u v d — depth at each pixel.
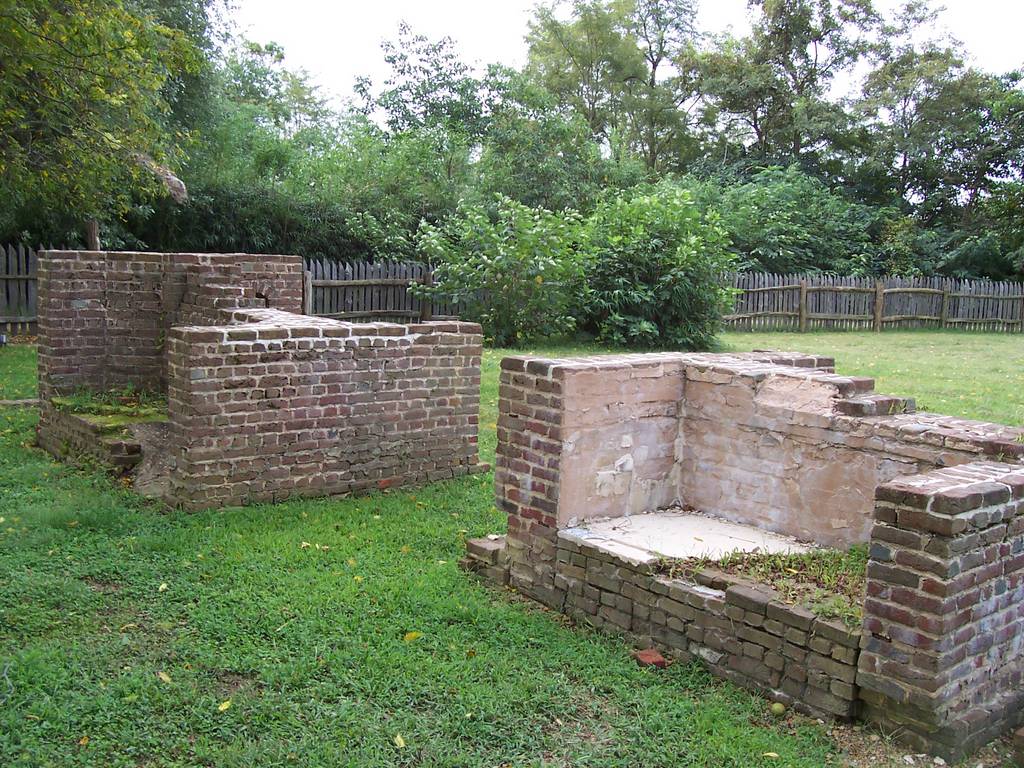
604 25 37.56
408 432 7.62
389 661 4.35
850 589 4.38
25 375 12.36
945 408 10.64
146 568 5.48
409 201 21.81
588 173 26.39
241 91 31.06
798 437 5.30
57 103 9.85
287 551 5.85
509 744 3.71
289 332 6.86
